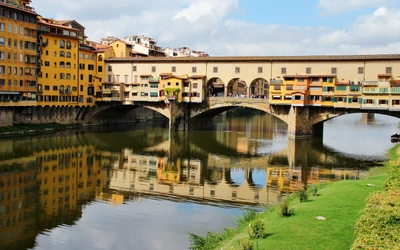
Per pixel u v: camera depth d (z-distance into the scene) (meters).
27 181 51.28
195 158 69.50
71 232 34.25
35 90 96.12
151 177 55.34
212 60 100.31
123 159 67.69
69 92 105.94
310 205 31.64
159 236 33.34
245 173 58.12
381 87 83.44
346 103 86.56
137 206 41.72
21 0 93.94
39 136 88.19
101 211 39.94
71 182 51.56
